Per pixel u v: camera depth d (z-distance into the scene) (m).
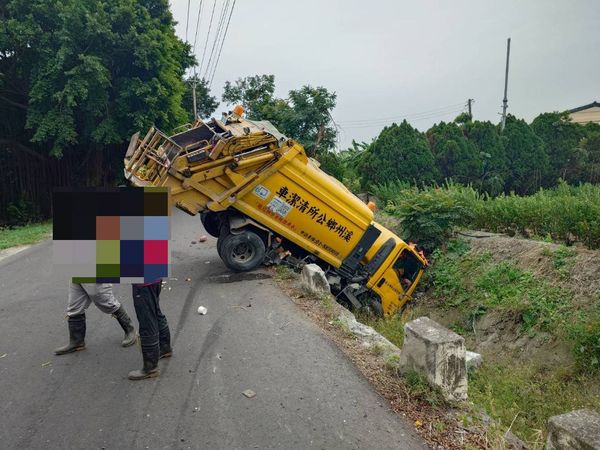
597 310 6.84
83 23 15.85
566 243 9.29
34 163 19.50
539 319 7.39
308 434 3.56
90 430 3.59
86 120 17.27
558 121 19.86
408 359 4.27
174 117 19.69
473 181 17.89
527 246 9.32
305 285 7.12
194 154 7.49
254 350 5.04
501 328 7.98
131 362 4.70
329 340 5.32
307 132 19.50
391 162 17.16
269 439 3.50
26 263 9.39
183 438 3.50
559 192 11.23
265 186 8.11
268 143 7.96
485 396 5.39
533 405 5.55
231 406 3.93
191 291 7.25
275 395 4.11
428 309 9.89
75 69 15.24
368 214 8.96
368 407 3.93
